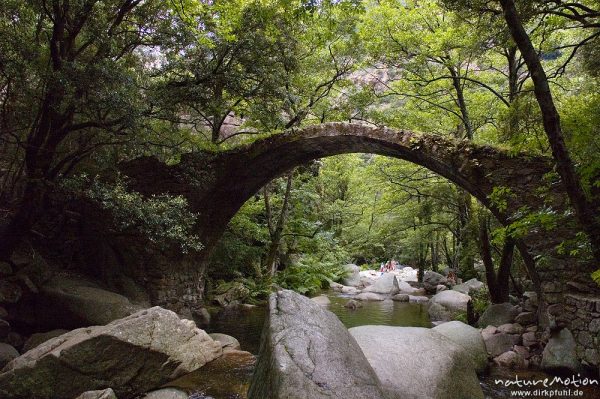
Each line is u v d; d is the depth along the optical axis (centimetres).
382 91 1300
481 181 759
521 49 397
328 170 2252
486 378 617
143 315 602
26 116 745
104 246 977
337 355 328
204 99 889
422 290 1888
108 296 819
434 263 2408
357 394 294
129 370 548
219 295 1316
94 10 727
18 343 724
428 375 382
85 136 916
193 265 1104
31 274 789
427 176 1247
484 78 1190
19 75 621
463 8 692
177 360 605
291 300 399
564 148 397
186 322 721
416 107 1247
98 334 530
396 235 1766
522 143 627
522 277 1221
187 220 808
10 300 741
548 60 1148
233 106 1145
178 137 998
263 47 927
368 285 2075
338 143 949
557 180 653
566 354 619
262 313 1211
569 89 1013
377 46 1070
